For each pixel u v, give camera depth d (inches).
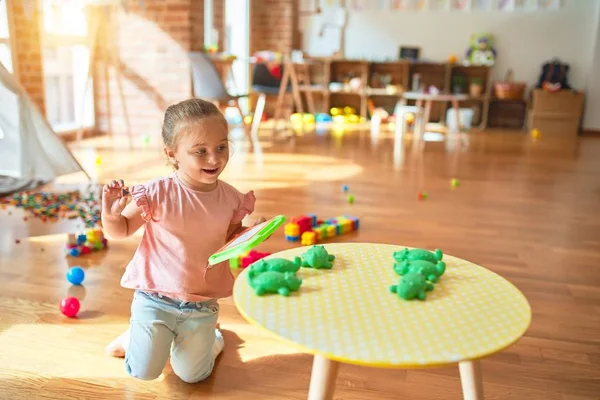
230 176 165.6
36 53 184.1
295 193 148.6
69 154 136.9
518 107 315.3
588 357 70.1
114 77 229.6
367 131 280.2
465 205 142.7
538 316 80.4
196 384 62.4
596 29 297.0
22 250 100.6
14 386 60.6
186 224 56.4
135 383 62.0
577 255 107.1
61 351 67.8
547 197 154.3
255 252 96.1
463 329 41.2
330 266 51.9
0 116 130.8
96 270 92.7
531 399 61.4
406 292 45.2
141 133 233.0
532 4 303.7
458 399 61.1
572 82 307.4
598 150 246.2
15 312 77.1
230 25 300.5
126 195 54.1
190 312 57.8
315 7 320.5
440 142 253.8
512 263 101.7
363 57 323.6
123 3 208.5
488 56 307.0
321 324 41.3
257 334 73.6
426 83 323.9
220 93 208.4
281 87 250.5
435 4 312.8
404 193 153.3
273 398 60.3
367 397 60.9
